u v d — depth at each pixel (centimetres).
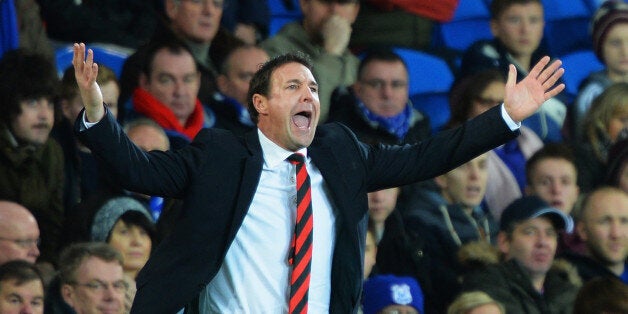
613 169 3394
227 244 1764
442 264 2927
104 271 2573
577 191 3306
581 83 3788
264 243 1795
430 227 2966
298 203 1797
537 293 2825
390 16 3766
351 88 3356
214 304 1803
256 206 1798
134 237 2742
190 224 1772
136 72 3147
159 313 1750
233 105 3238
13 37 3200
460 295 2745
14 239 2642
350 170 1828
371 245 2920
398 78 3331
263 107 1828
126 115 3130
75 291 2570
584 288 2781
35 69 2900
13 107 2850
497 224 3130
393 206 2977
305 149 1833
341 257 1812
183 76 3139
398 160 1853
